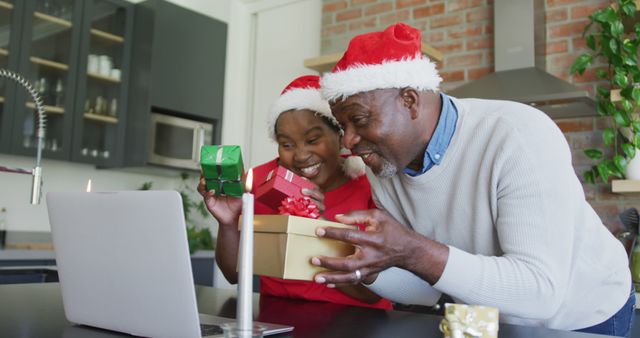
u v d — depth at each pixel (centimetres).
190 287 77
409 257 95
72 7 356
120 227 82
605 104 266
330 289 149
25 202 358
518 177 104
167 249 77
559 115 292
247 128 431
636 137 258
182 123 390
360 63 112
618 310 123
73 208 89
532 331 92
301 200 102
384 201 137
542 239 100
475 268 96
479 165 113
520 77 284
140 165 368
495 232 115
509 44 297
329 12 383
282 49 413
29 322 94
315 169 152
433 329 92
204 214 411
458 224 120
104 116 370
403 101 111
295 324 96
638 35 263
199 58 404
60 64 349
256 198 121
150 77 371
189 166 393
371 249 93
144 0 385
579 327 121
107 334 86
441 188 120
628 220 253
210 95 409
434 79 115
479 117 117
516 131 108
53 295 127
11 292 132
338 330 91
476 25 325
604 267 121
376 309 117
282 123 152
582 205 118
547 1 306
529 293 96
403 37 113
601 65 287
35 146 335
